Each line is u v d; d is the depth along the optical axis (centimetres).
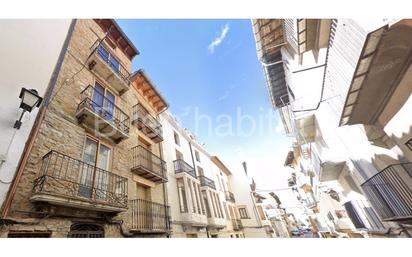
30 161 446
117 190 681
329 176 1077
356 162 768
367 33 394
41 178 438
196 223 1106
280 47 1205
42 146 488
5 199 367
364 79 481
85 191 554
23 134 407
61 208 466
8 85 416
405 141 512
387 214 613
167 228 874
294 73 1045
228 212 1992
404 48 417
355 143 748
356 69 458
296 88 1039
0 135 369
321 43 838
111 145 747
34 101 417
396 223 657
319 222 2256
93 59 786
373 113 586
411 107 465
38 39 523
